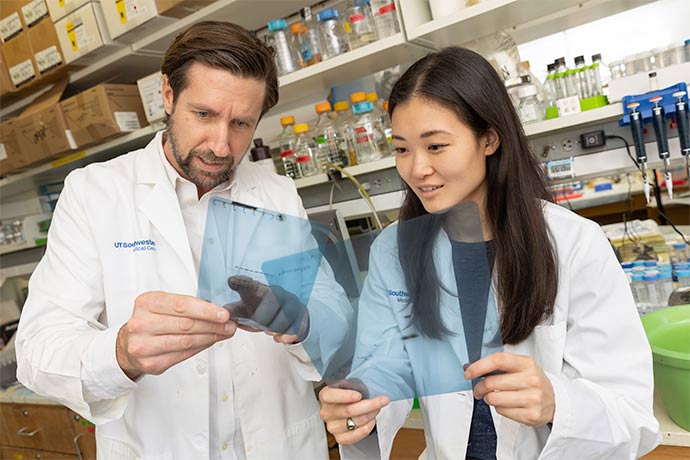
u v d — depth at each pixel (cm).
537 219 91
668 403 102
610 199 271
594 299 89
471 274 78
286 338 82
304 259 78
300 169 191
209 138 103
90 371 85
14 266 294
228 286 78
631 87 138
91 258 108
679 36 179
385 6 158
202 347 79
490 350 78
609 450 80
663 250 169
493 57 162
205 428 103
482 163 91
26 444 232
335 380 82
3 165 239
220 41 99
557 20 175
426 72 87
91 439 208
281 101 213
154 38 190
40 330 98
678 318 118
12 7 212
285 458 110
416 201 101
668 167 133
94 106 199
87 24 192
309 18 180
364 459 95
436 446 97
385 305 79
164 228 111
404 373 80
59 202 115
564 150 157
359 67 176
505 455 92
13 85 225
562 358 91
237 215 79
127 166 121
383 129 179
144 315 77
